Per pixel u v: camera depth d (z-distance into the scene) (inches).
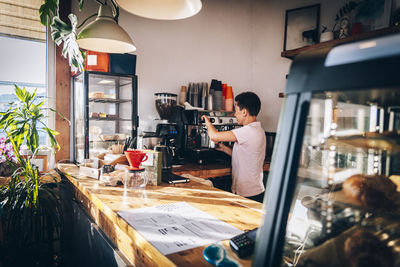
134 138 101.0
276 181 21.4
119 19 119.9
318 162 23.4
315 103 21.1
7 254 79.0
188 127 115.6
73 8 111.0
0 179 83.2
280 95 142.6
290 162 20.6
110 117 105.9
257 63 163.8
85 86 95.3
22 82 111.7
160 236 38.4
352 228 26.0
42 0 107.3
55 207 85.4
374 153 25.2
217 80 142.1
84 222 72.4
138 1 63.9
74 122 113.0
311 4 140.5
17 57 113.3
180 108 119.0
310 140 21.3
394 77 16.5
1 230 81.0
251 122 96.9
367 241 24.9
